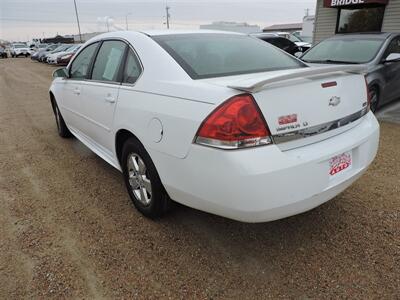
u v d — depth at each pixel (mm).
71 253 2465
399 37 6551
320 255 2375
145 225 2783
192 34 3027
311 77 2123
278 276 2193
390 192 3219
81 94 3684
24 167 4125
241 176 1871
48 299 2055
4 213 3041
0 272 2289
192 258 2377
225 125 1896
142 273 2248
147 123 2438
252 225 2746
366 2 10367
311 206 2135
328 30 12492
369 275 2180
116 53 3131
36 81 14148
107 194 3357
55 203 3203
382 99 6027
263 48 3096
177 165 2215
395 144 4551
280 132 1961
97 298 2055
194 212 2941
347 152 2299
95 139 3648
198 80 2283
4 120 6727
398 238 2529
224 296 2049
